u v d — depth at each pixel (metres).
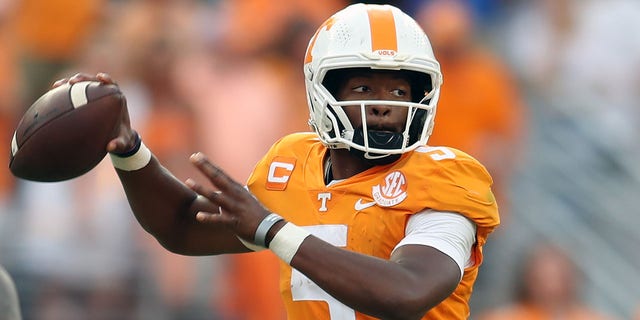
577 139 29.91
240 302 23.84
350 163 11.81
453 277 10.60
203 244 12.70
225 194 10.45
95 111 11.00
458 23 27.66
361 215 11.42
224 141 25.31
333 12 27.88
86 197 24.45
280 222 10.38
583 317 24.45
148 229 12.62
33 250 24.23
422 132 11.55
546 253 24.86
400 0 28.59
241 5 27.03
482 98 27.72
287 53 26.61
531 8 31.36
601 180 29.39
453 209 11.13
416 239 10.85
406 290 10.24
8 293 12.20
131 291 23.97
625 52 31.62
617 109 30.97
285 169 12.12
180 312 23.88
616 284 27.42
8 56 27.27
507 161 28.05
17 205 24.84
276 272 23.73
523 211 27.89
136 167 12.07
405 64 11.41
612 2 32.41
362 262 10.28
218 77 26.05
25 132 11.12
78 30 27.17
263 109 25.61
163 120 25.02
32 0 27.27
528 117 29.31
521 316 24.22
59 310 23.86
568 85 31.02
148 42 25.52
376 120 11.43
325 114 11.68
